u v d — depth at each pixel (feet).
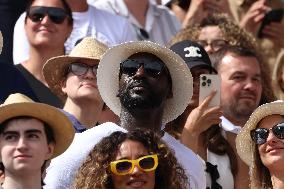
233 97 74.23
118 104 62.75
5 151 54.70
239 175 69.77
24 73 72.18
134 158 55.67
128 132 56.54
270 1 91.09
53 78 68.69
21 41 77.51
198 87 69.05
